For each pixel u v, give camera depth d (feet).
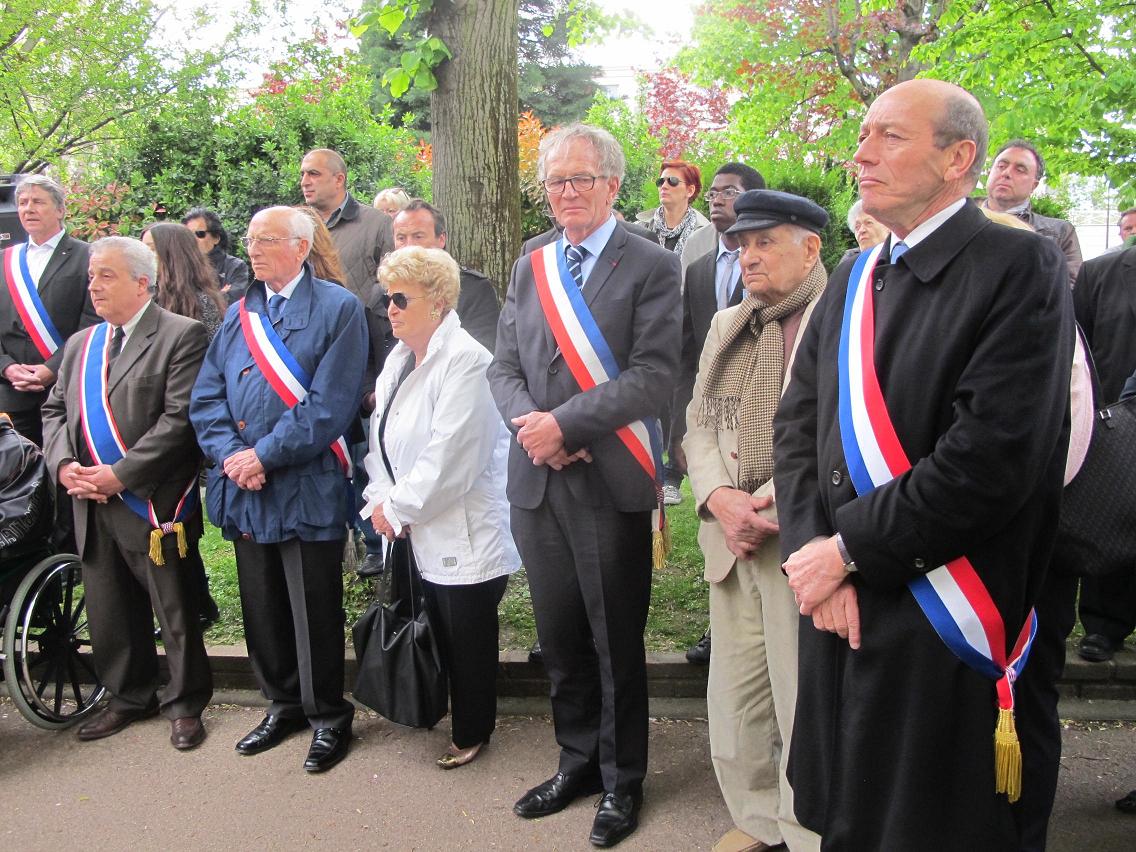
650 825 9.18
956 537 5.56
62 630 11.86
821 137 39.37
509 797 9.76
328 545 10.50
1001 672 5.70
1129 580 11.18
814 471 6.70
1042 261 5.57
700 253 16.67
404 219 13.28
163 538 10.92
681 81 47.03
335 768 10.41
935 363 5.72
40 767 10.63
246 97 35.99
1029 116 23.86
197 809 9.70
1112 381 11.48
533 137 34.09
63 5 31.12
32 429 14.40
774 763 8.71
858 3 34.06
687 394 13.26
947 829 5.68
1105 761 10.11
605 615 8.93
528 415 8.70
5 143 33.55
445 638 10.18
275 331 10.50
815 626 6.25
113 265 11.00
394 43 60.95
